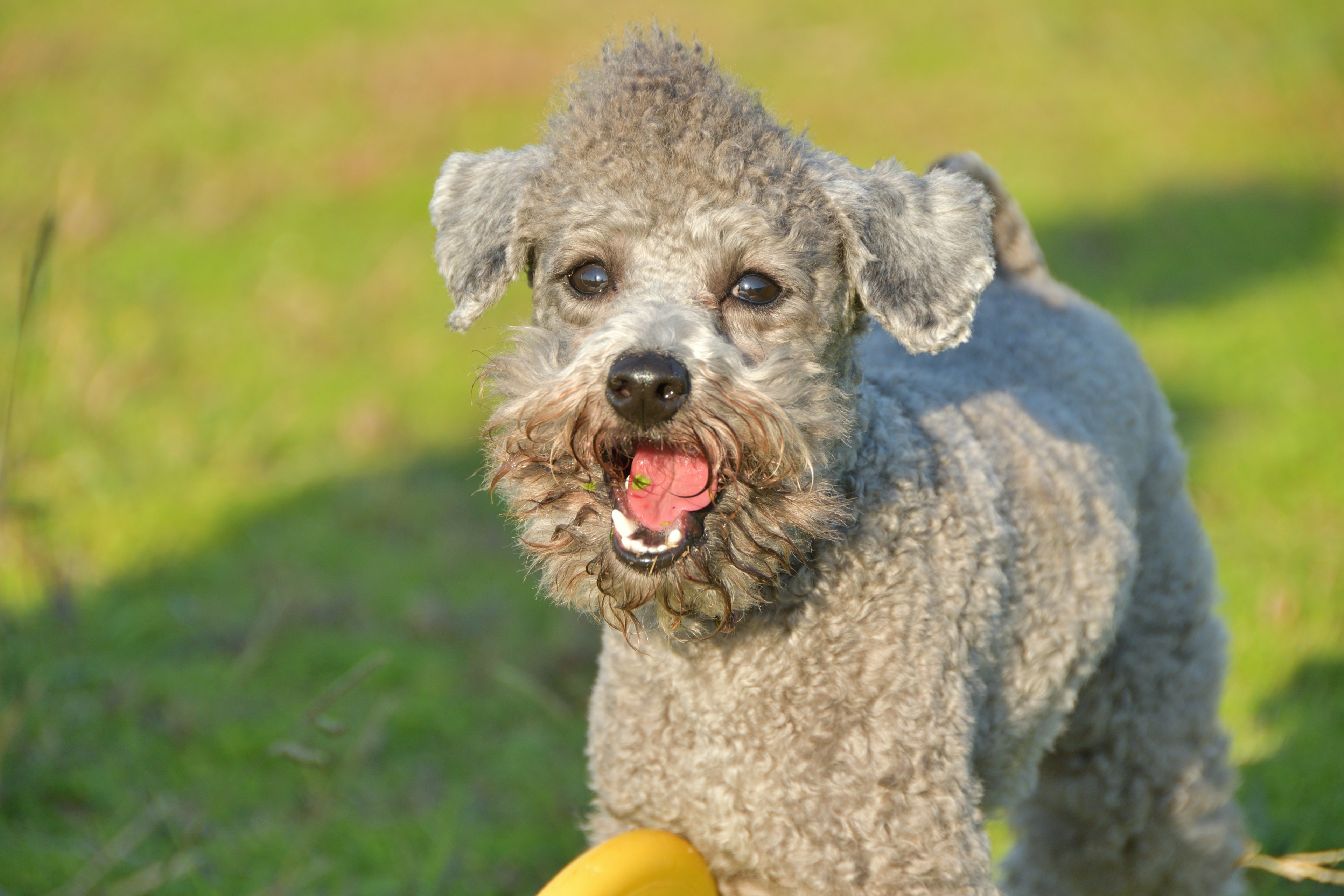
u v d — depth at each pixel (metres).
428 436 9.78
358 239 13.66
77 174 14.53
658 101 3.91
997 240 5.38
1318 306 11.05
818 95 17.45
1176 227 13.14
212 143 16.70
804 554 3.82
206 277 12.56
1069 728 5.06
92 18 22.75
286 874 5.34
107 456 8.99
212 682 6.80
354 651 7.14
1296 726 5.99
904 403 4.45
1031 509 4.43
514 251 4.23
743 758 3.91
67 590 6.74
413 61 19.73
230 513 8.65
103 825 5.65
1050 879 5.29
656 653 4.00
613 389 3.56
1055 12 20.64
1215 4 20.56
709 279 3.90
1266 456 8.45
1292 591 6.82
